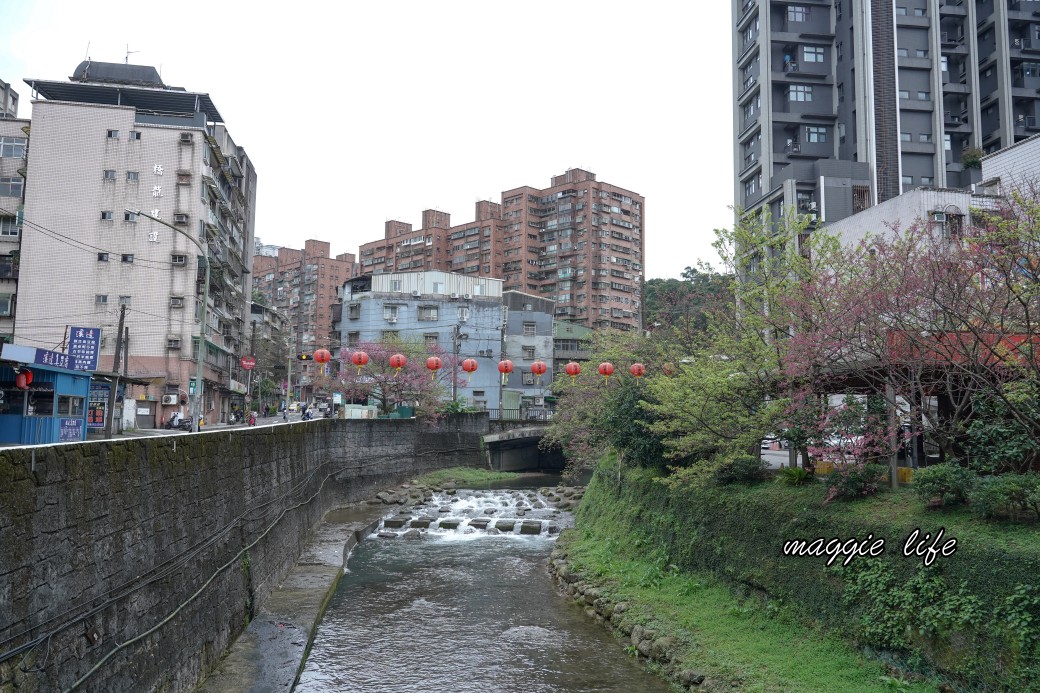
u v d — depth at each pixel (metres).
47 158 42.47
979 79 50.47
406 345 50.69
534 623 16.34
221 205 48.84
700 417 15.94
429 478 42.47
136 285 42.56
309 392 87.12
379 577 20.92
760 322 15.20
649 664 13.40
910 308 12.39
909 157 46.12
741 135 51.84
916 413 12.75
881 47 45.84
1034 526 9.91
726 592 14.77
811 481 14.67
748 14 50.84
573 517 30.72
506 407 61.94
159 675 9.79
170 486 10.62
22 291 41.41
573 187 92.50
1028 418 10.90
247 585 14.88
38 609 7.05
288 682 11.90
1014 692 8.60
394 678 13.06
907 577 10.69
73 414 22.86
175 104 47.31
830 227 27.38
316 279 107.69
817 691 10.27
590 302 89.94
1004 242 11.72
